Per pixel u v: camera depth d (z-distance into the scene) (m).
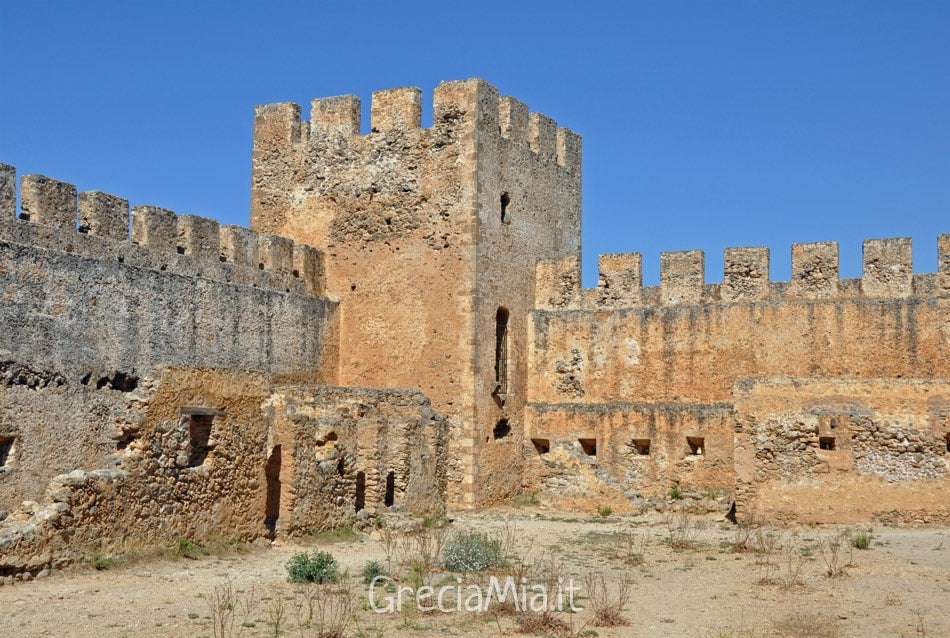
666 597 16.48
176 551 18.39
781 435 25.69
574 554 20.98
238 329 28.09
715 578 18.16
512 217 32.56
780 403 25.80
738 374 30.77
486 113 31.30
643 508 28.98
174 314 25.91
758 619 14.81
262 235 30.03
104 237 24.27
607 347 32.56
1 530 15.89
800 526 25.11
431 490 26.36
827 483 25.20
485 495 30.31
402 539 22.42
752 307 30.78
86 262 23.41
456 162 30.89
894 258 29.84
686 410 30.22
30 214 22.62
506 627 14.27
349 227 32.41
